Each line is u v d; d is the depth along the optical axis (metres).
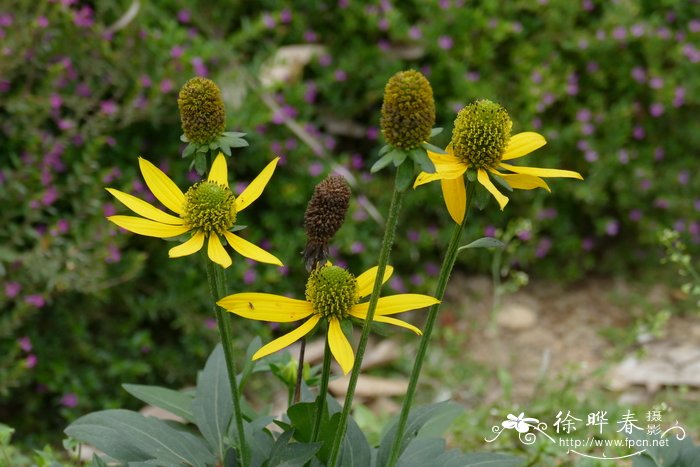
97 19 1.36
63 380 1.23
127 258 1.25
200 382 0.80
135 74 1.29
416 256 1.50
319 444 0.71
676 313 1.56
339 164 1.47
